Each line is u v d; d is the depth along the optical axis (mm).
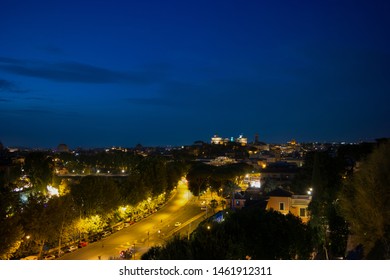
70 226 75062
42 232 66312
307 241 48719
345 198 39531
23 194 118875
